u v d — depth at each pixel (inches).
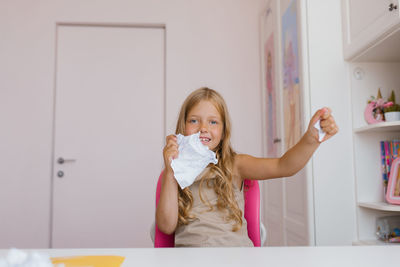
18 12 110.0
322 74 70.3
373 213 67.7
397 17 52.4
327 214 67.8
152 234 46.4
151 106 113.3
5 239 104.8
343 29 70.6
